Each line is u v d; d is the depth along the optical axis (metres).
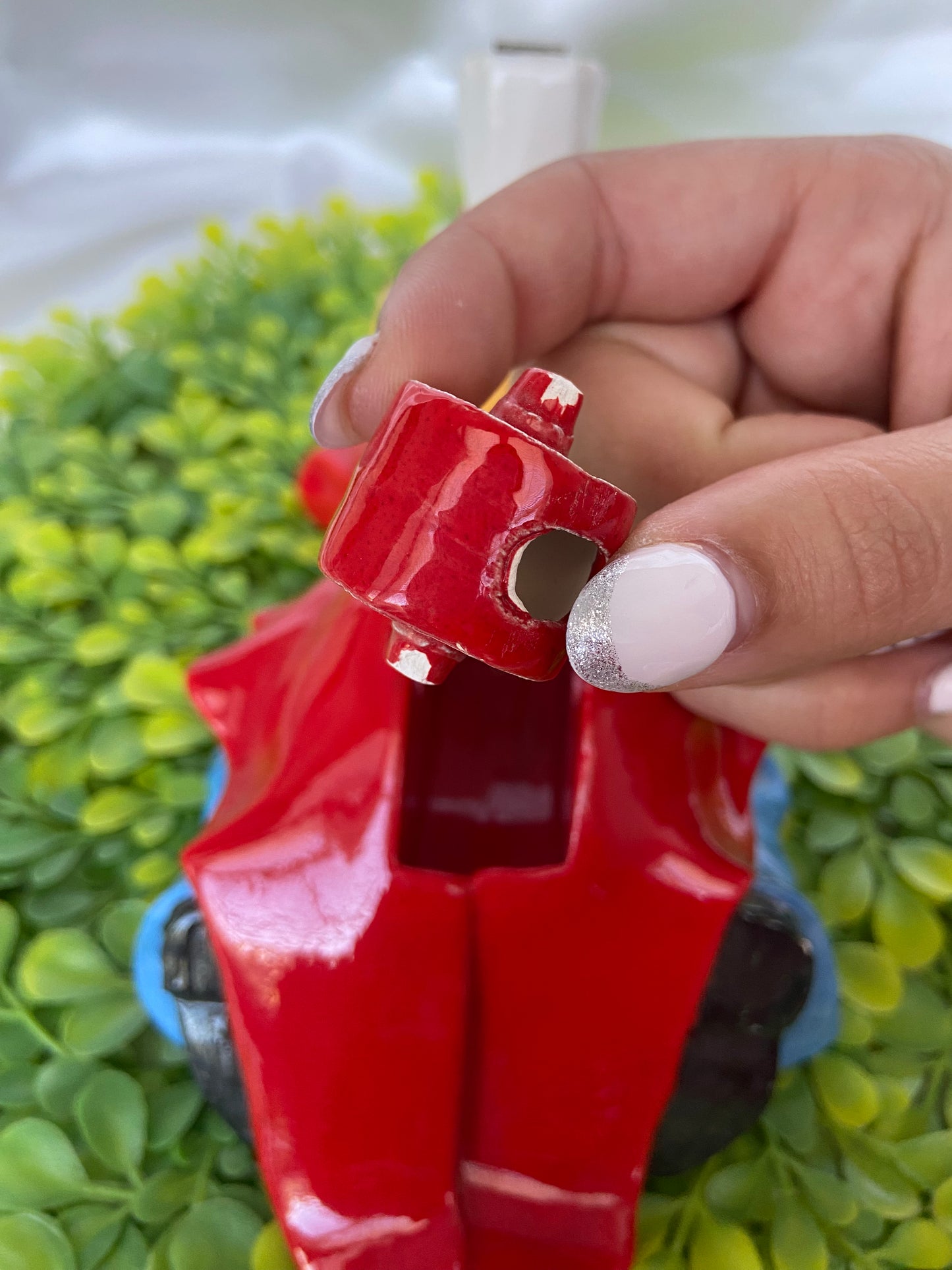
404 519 0.09
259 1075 0.13
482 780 0.14
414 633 0.10
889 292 0.15
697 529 0.10
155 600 0.24
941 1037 0.17
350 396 0.13
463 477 0.09
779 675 0.11
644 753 0.13
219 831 0.13
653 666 0.09
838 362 0.16
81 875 0.19
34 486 0.26
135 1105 0.16
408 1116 0.12
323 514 0.22
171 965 0.14
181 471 0.27
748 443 0.14
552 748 0.14
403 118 0.43
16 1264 0.14
